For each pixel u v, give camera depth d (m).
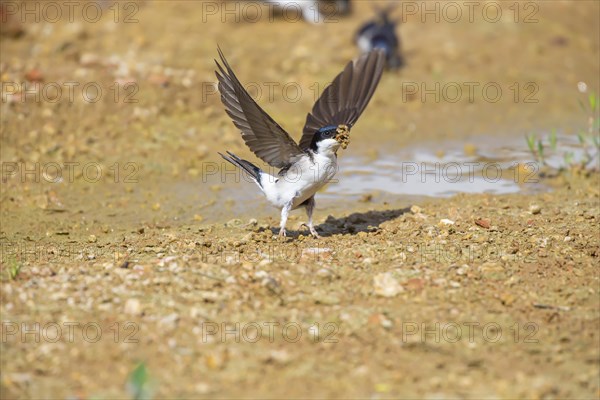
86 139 17.95
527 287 11.19
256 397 8.88
